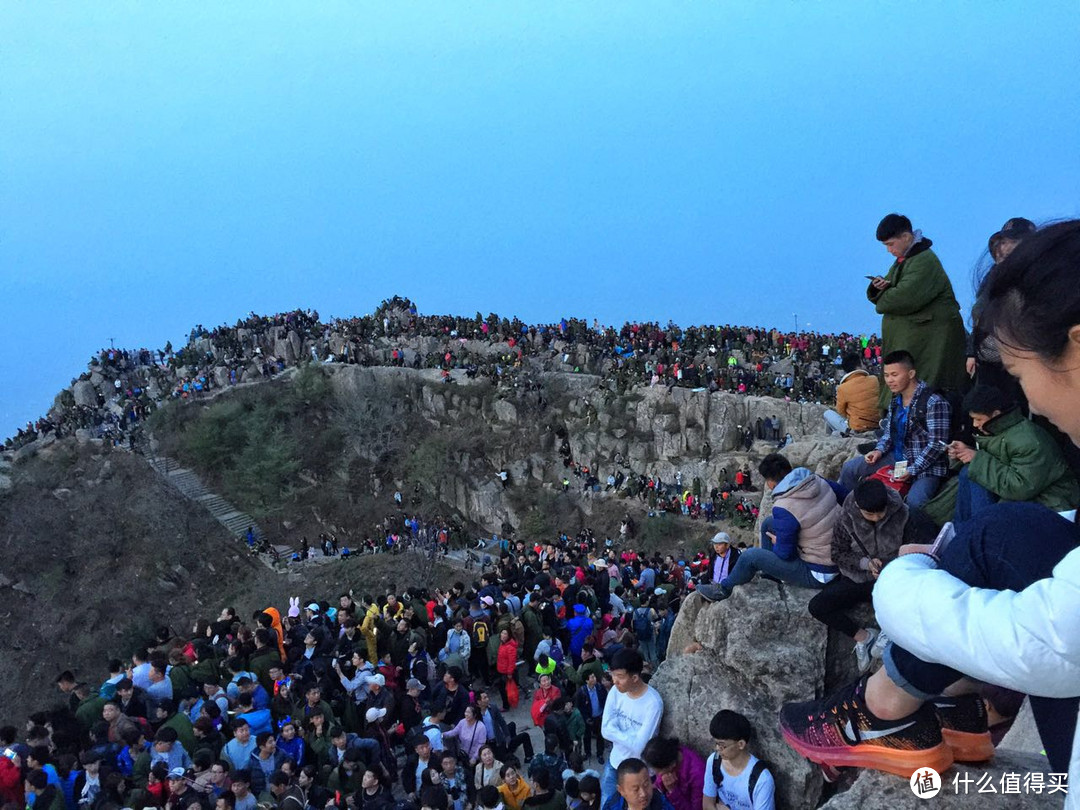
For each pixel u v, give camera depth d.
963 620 1.93
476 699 12.65
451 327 76.38
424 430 68.94
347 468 67.44
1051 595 1.74
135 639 53.16
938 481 7.18
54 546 60.38
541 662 13.06
